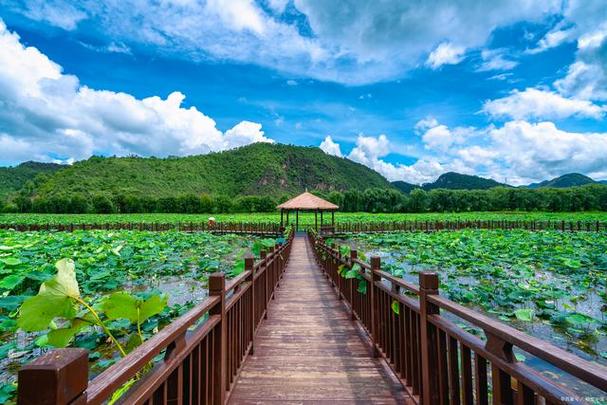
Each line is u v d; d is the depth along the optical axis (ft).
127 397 3.41
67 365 2.36
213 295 6.93
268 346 11.69
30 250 27.73
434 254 32.04
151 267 25.40
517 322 14.76
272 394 8.29
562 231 60.39
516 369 3.84
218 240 49.47
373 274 10.66
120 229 72.95
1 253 24.48
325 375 9.36
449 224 79.97
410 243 44.16
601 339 12.97
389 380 9.04
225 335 7.30
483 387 4.69
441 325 5.88
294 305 17.78
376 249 46.32
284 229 62.85
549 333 13.65
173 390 4.55
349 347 11.54
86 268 21.84
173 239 45.60
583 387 9.24
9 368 10.87
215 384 6.82
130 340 5.23
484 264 24.38
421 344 6.70
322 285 23.66
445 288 18.02
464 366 5.18
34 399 2.21
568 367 2.98
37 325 4.47
